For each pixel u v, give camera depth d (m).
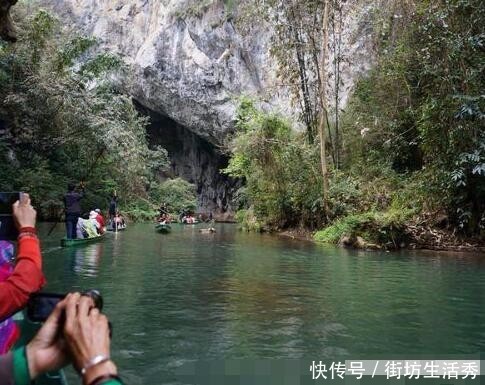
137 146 24.28
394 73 14.48
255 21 21.03
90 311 1.23
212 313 4.68
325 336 3.97
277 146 17.47
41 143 18.95
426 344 3.80
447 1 11.77
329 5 16.77
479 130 11.12
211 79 29.25
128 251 9.84
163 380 2.96
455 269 7.94
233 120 29.03
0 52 17.95
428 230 11.79
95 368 1.12
